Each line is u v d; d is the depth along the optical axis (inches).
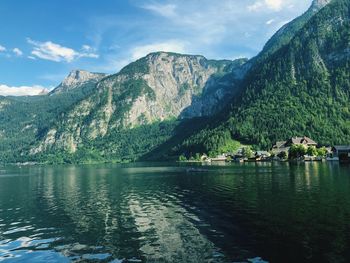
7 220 2337.6
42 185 5044.3
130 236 1784.0
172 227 1927.9
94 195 3533.5
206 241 1611.7
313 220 1867.6
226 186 3641.7
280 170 5580.7
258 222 1886.1
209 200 2760.8
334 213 2014.0
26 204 3058.6
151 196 3267.7
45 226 2107.5
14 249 1660.9
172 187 3944.4
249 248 1467.8
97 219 2255.2
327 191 2869.1
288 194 2812.5
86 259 1464.1
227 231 1752.0
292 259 1320.1
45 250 1621.6
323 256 1334.9
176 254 1456.7
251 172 5497.1
